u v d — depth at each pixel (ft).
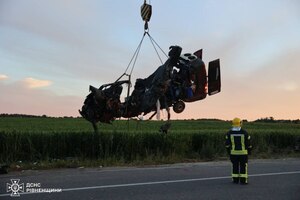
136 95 51.42
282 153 72.13
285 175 42.22
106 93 51.21
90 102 51.96
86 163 51.01
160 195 31.07
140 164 52.95
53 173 43.19
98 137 56.44
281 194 31.81
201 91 52.24
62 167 48.98
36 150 54.34
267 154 69.10
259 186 35.37
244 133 36.91
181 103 52.21
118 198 29.81
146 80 52.54
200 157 62.34
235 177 37.01
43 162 50.55
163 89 49.85
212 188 34.24
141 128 89.81
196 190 33.24
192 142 65.92
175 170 46.03
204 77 52.26
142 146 58.80
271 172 44.60
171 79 50.78
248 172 44.57
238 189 33.86
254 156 66.90
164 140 60.80
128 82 51.78
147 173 43.04
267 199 29.94
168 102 51.88
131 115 52.60
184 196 30.78
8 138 52.85
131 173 42.98
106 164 51.72
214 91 53.52
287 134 77.82
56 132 57.06
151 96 50.29
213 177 40.37
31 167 47.75
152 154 57.47
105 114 52.03
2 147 52.60
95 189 33.14
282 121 193.67
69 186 34.45
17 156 53.06
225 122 166.91
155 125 105.91
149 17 52.13
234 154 36.88
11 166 47.65
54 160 52.60
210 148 63.21
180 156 60.08
